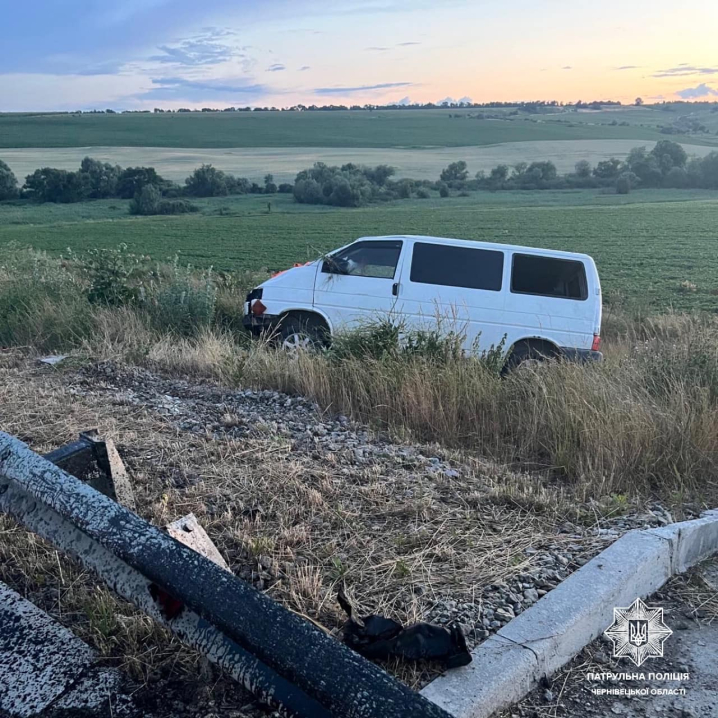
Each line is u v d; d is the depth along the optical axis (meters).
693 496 4.73
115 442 4.93
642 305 17.91
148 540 1.92
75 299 9.98
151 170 82.81
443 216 60.62
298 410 6.31
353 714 1.42
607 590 3.21
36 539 3.40
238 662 1.75
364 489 4.32
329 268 9.77
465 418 5.99
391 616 3.04
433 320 9.38
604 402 5.74
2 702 2.37
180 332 10.26
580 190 92.25
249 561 3.41
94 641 2.70
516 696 2.71
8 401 5.89
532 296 9.32
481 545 3.71
